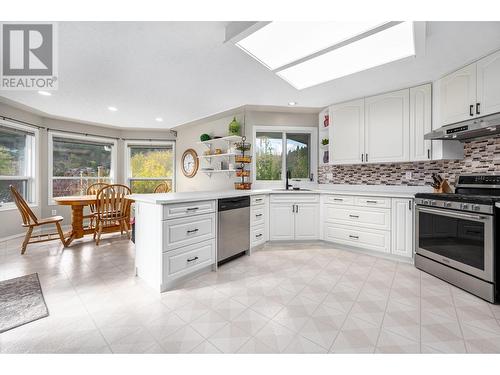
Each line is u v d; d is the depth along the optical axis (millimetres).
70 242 3537
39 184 4391
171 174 5695
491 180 2418
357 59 2340
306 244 3561
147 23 1768
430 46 2031
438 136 2508
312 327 1568
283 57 2246
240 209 2918
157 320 1649
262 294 2025
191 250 2299
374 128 3205
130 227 3959
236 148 3984
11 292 2039
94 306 1828
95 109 3977
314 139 4152
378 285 2189
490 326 1571
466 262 2084
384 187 3441
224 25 1793
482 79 2230
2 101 3559
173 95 3295
